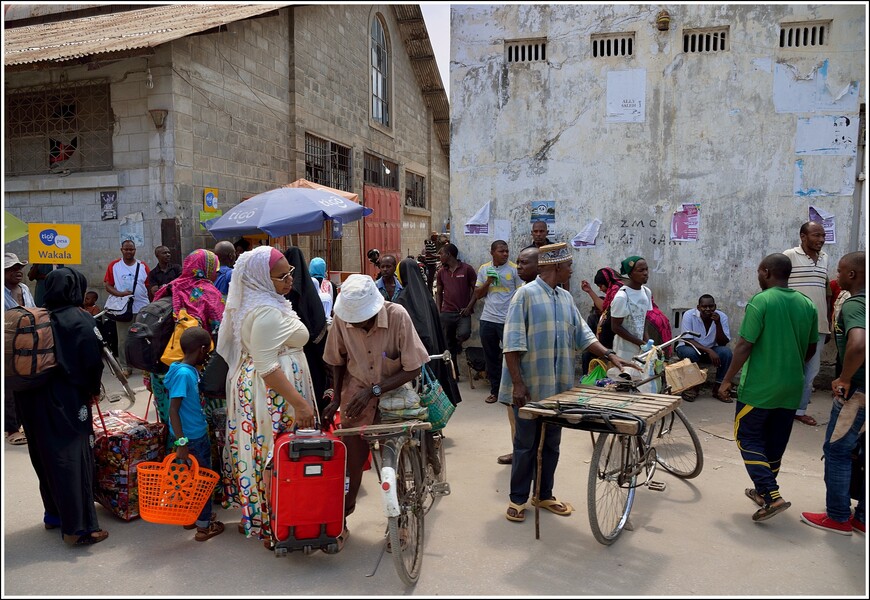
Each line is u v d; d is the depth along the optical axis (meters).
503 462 4.98
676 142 7.19
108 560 3.50
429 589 3.22
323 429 3.75
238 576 3.34
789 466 4.89
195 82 8.84
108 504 3.99
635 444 4.05
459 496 4.37
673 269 7.30
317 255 12.62
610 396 3.88
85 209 8.79
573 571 3.38
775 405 3.90
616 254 7.41
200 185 8.99
